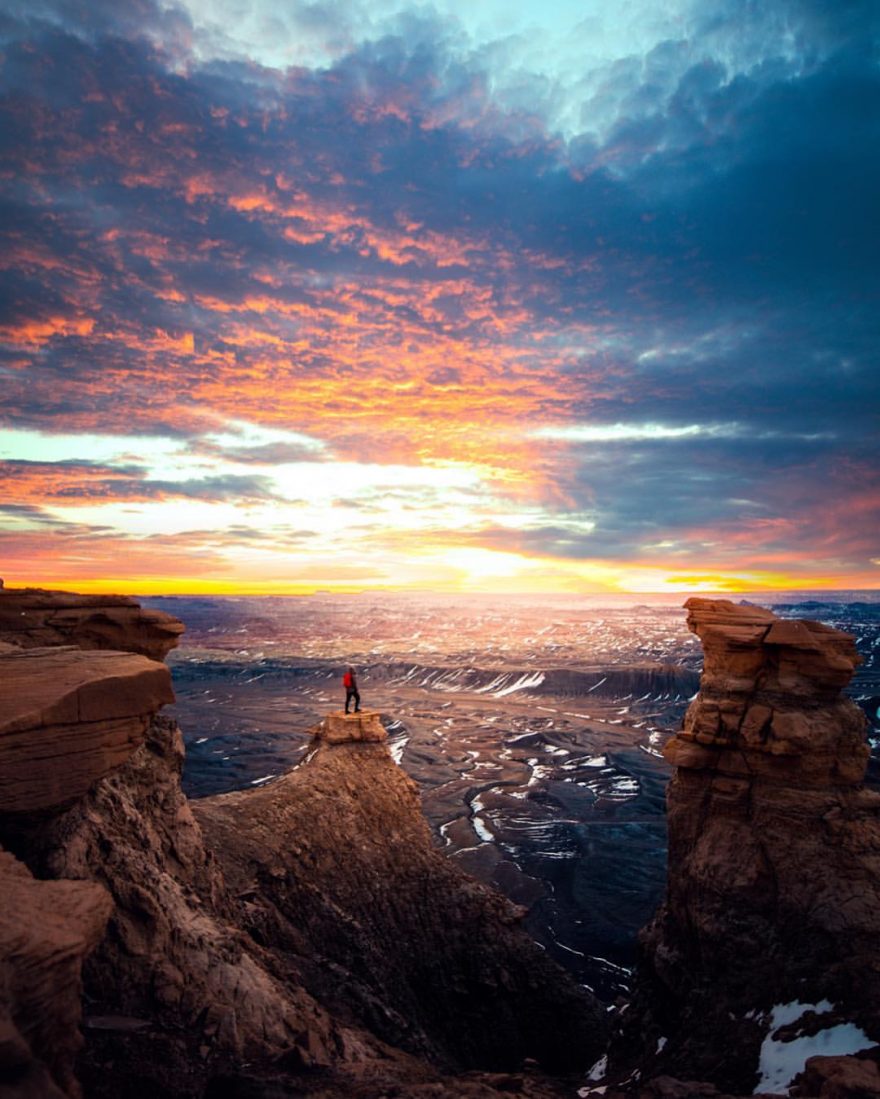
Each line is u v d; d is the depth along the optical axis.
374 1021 23.33
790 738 20.42
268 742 114.88
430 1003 30.23
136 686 14.05
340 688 194.75
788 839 20.09
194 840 21.66
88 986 12.79
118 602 22.64
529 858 66.50
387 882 35.12
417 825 40.53
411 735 128.38
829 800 20.12
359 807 38.59
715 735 22.11
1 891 8.98
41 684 13.43
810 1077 12.96
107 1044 11.81
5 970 7.26
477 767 105.44
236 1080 11.55
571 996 31.89
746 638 22.31
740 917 19.97
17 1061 6.64
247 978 14.85
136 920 13.99
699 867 21.25
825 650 21.23
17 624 20.28
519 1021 30.28
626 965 46.09
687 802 22.91
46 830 13.97
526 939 34.38
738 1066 16.64
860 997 16.62
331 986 24.16
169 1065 11.87
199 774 92.81
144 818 18.72
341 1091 11.96
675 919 23.02
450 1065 23.45
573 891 58.47
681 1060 18.12
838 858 19.45
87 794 16.39
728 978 19.39
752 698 22.08
